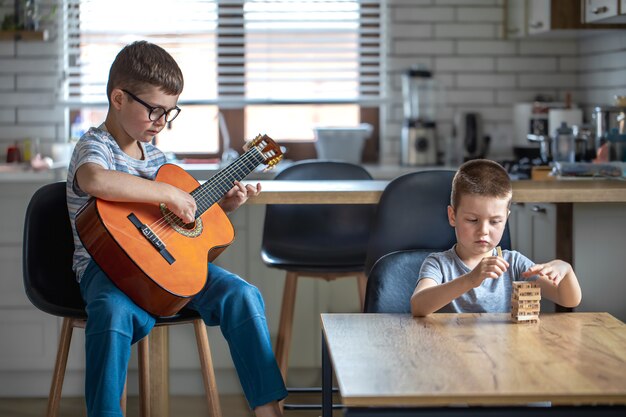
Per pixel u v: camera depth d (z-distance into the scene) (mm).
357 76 5652
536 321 2127
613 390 1611
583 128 4621
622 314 3311
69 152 5324
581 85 5539
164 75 2711
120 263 2518
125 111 2723
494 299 2416
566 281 2338
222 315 2680
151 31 5496
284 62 5570
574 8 4750
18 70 5457
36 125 5480
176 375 4000
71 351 3984
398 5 5551
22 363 4016
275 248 3754
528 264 2445
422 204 2873
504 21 5559
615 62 4988
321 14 5566
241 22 5500
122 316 2498
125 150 2822
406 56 5590
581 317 2176
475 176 2361
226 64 5637
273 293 3926
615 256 3307
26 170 4816
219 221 2801
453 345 1914
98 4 5477
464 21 5566
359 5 5590
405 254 2545
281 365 3604
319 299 3965
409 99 5504
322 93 5633
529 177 4379
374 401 1590
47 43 5445
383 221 2883
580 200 3082
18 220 4008
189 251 2623
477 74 5590
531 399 1601
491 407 1663
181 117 5676
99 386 2439
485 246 2361
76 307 2740
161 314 2570
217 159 5633
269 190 3082
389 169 5109
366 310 2486
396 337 1980
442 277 2422
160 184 2631
